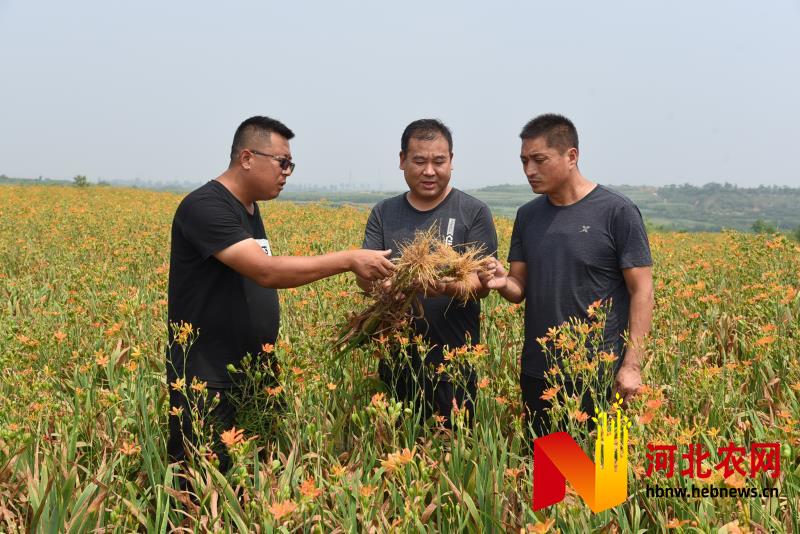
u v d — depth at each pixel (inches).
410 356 167.2
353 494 117.4
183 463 145.6
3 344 182.4
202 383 139.3
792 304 217.5
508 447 154.6
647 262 149.8
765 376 170.1
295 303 215.2
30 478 126.1
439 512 118.2
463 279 148.8
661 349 176.1
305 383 151.3
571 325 151.8
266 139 144.6
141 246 360.8
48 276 332.5
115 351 182.1
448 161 162.4
